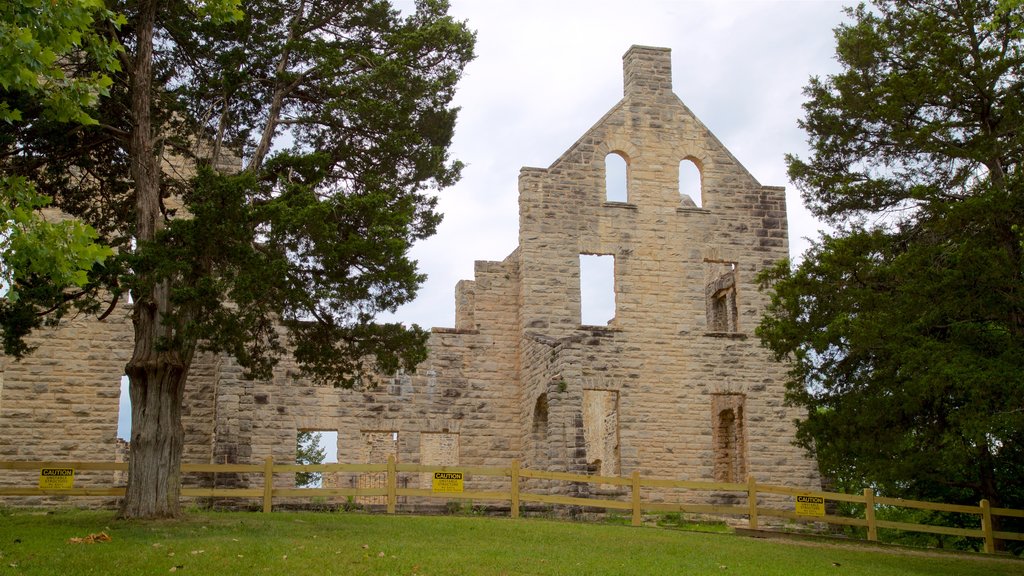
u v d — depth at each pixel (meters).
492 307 35.31
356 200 21.11
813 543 24.91
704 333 35.09
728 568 18.64
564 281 34.44
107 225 23.47
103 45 17.27
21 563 15.67
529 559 18.06
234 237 19.75
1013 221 22.34
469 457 33.88
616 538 21.78
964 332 22.00
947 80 25.03
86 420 30.52
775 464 34.53
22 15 15.05
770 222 36.56
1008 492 31.36
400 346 22.94
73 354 30.81
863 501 26.72
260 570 15.92
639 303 34.81
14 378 30.19
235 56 22.67
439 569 16.64
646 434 33.78
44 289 19.48
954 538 36.84
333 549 17.92
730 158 36.81
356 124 23.34
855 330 23.38
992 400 21.27
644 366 34.31
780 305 26.73
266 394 32.19
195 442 31.23
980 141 25.02
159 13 22.42
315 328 22.89
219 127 22.73
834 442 25.23
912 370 22.25
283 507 27.73
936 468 26.72
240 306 20.00
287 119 23.42
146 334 21.08
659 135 36.38
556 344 30.58
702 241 35.81
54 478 22.73
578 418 29.67
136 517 20.50
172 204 31.95
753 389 34.97
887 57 27.67
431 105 24.28
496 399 34.59
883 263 24.89
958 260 21.89
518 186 35.06
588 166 35.47
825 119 28.47
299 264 20.86
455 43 24.42
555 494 29.02
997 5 23.59
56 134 20.64
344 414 32.88
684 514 32.72
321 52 23.22
